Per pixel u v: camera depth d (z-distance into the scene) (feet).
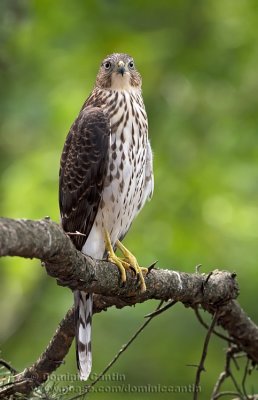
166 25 53.11
